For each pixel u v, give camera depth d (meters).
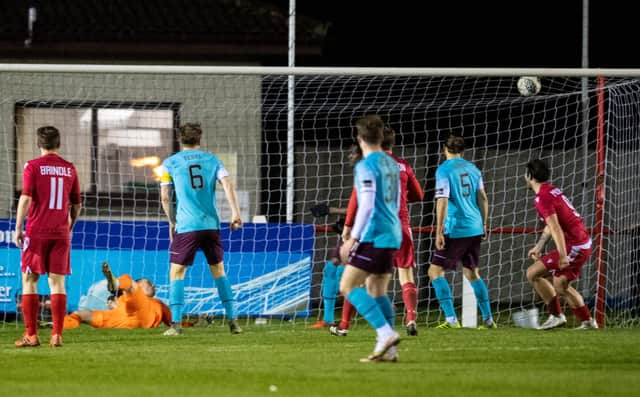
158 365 29.06
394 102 62.56
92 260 46.34
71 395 23.78
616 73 41.72
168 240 46.72
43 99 56.97
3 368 28.55
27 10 59.94
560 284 40.88
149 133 57.62
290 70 41.66
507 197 61.88
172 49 58.75
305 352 32.28
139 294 42.81
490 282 59.84
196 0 60.59
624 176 47.72
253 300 46.81
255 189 57.00
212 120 57.09
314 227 47.31
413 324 37.62
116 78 57.25
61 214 34.34
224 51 58.94
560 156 61.94
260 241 47.09
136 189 57.66
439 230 41.25
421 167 62.81
